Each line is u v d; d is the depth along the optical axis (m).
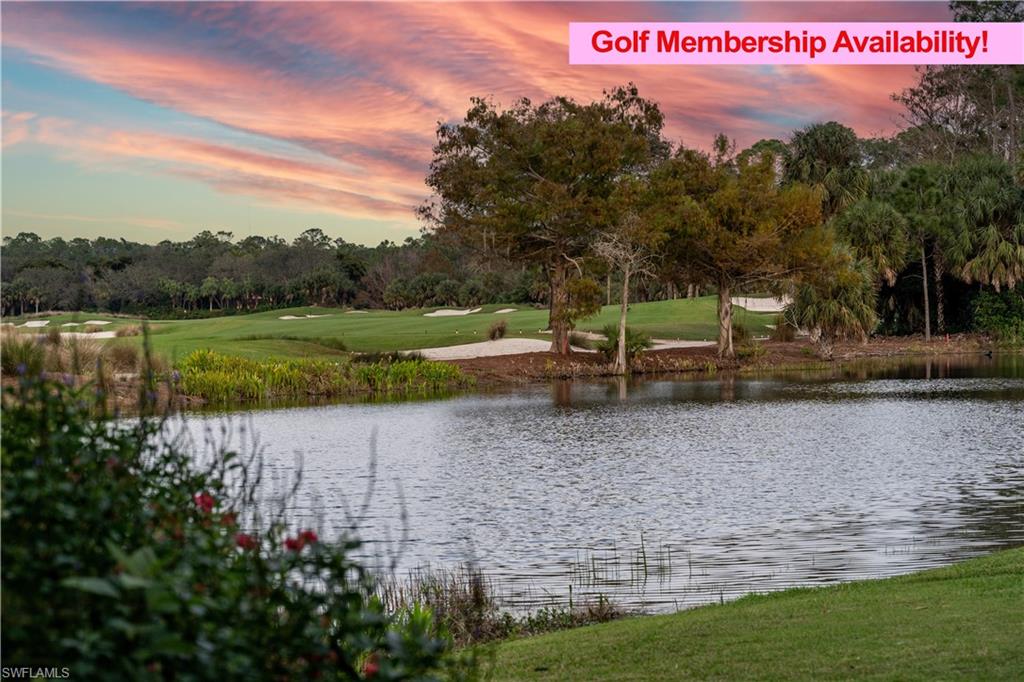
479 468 20.12
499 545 13.05
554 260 54.16
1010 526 13.34
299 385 39.75
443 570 11.55
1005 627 7.32
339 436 25.92
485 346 53.97
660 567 11.65
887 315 66.81
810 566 11.42
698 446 22.84
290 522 14.39
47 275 110.06
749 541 12.88
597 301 50.78
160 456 4.56
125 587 2.86
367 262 124.56
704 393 37.56
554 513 15.26
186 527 3.66
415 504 16.17
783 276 52.75
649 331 64.62
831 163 63.47
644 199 52.19
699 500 16.05
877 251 57.00
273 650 3.28
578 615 9.55
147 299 119.81
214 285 122.56
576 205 50.09
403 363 42.84
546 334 59.59
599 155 50.38
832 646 7.13
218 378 37.16
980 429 24.58
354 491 17.47
